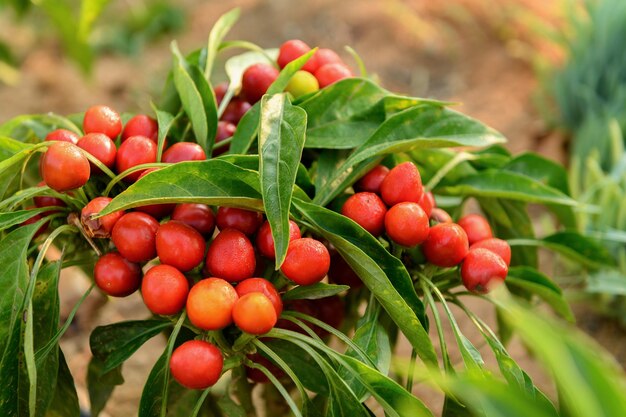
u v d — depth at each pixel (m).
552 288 0.45
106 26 1.27
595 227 0.67
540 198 0.45
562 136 0.97
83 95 1.14
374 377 0.37
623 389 0.28
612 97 0.91
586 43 0.97
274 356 0.38
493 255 0.40
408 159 0.48
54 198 0.41
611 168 0.78
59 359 0.40
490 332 0.41
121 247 0.38
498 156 0.49
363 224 0.40
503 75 1.10
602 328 0.68
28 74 1.19
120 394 0.58
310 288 0.39
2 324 0.37
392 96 0.43
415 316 0.38
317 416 0.39
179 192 0.36
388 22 1.23
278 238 0.35
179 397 0.45
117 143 0.43
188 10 1.34
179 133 0.47
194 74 0.45
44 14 1.27
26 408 0.39
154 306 0.37
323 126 0.43
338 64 0.46
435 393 0.60
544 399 0.39
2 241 0.38
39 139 0.46
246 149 0.42
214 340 0.39
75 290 0.70
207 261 0.38
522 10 1.20
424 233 0.39
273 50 0.51
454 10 1.23
